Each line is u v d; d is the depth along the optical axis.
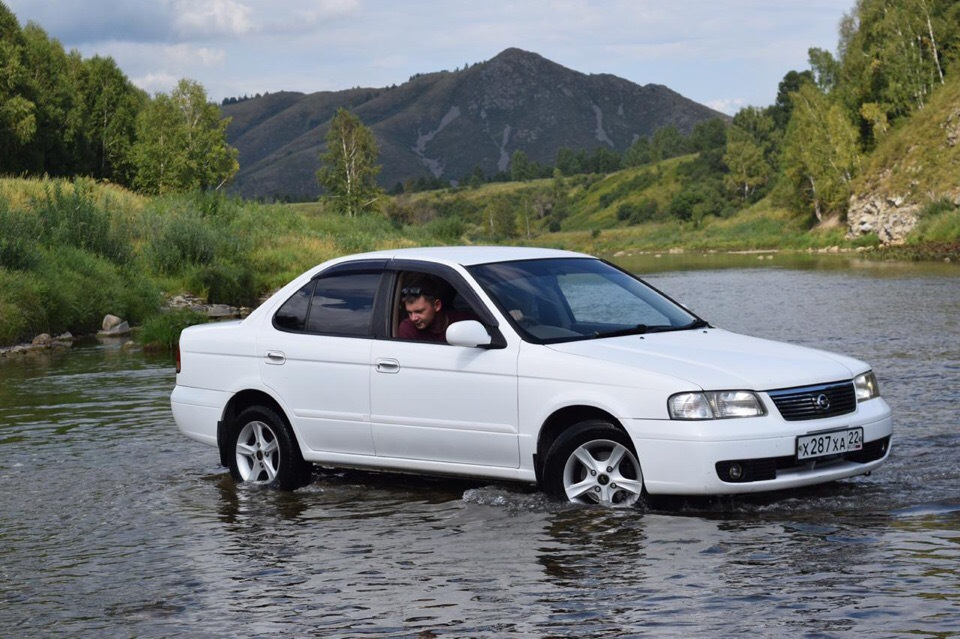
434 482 7.89
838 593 4.86
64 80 72.31
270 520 7.03
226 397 8.26
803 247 92.25
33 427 11.36
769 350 7.00
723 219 157.12
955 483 7.06
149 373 16.42
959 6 95.31
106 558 6.26
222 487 8.15
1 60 64.88
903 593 4.82
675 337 7.18
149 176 69.56
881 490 6.93
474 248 8.12
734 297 30.61
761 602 4.78
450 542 6.15
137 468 9.01
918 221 71.25
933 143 76.12
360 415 7.54
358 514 7.05
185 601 5.31
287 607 5.11
